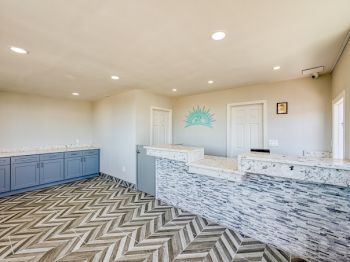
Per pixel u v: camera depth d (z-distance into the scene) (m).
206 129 4.52
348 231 1.72
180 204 3.18
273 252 2.06
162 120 4.98
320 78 3.09
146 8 1.43
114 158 4.85
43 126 4.86
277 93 3.49
